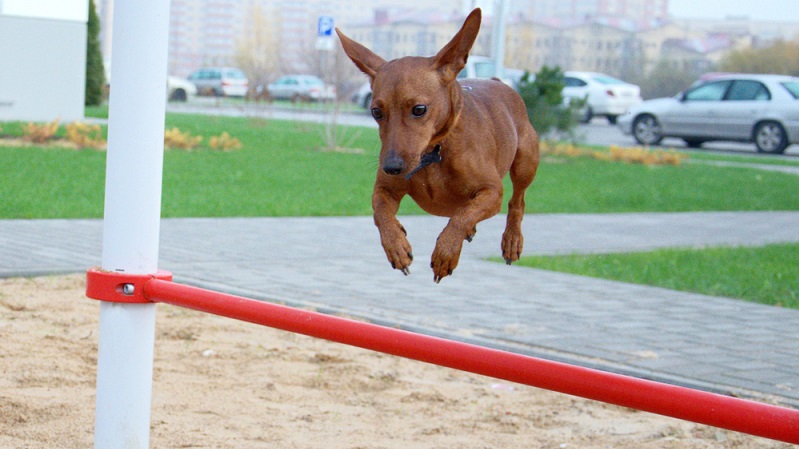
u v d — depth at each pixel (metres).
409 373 6.33
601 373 2.80
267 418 5.26
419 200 4.25
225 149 19.34
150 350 3.67
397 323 6.98
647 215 14.73
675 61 46.47
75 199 12.12
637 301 8.33
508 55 45.31
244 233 10.84
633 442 5.20
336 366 6.29
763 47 43.72
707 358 6.50
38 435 4.75
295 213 12.61
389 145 3.80
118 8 3.48
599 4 50.84
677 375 6.04
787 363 6.46
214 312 3.48
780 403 5.59
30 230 10.09
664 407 2.68
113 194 3.57
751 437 5.35
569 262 10.04
